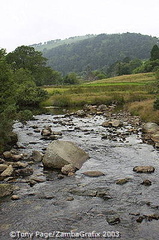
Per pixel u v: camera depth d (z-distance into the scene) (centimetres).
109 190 1084
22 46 9994
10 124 1853
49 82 13712
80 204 965
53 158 1362
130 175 1255
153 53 14950
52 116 3559
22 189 1091
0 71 2098
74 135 2172
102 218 869
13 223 841
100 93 6219
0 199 1003
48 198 1010
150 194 1044
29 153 1616
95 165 1407
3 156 1532
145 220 852
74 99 5347
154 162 1451
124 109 4047
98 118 3281
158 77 3631
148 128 2294
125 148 1748
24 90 5053
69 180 1195
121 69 16888
